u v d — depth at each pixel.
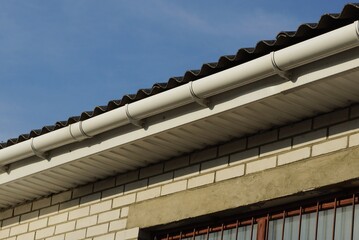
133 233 10.10
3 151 10.67
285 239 8.80
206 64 8.58
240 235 9.23
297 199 8.76
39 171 10.59
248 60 8.41
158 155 9.99
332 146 8.48
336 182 8.33
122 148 9.84
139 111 9.23
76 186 11.06
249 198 9.02
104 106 9.66
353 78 8.00
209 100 8.84
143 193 10.20
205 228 9.59
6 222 11.89
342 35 7.61
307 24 7.86
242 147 9.31
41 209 11.45
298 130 8.84
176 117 9.15
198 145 9.65
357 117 8.38
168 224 9.83
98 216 10.63
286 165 8.81
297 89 8.24
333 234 8.40
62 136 10.02
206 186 9.52
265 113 8.80
